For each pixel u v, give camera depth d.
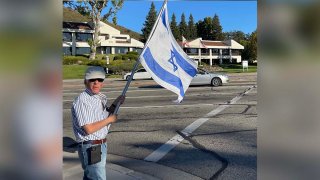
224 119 12.01
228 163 7.44
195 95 19.09
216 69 54.97
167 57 4.98
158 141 9.40
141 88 24.88
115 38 71.12
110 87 26.70
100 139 4.35
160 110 14.23
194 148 8.66
